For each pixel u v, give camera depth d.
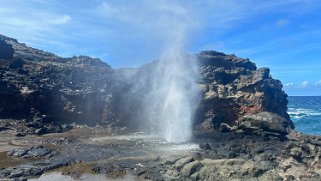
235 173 28.27
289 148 37.53
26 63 68.19
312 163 33.88
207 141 45.53
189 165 29.94
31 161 35.03
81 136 49.25
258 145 42.22
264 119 49.53
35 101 56.84
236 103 59.28
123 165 33.59
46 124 53.78
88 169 32.81
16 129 50.47
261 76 61.69
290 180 29.28
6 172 30.91
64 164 34.03
